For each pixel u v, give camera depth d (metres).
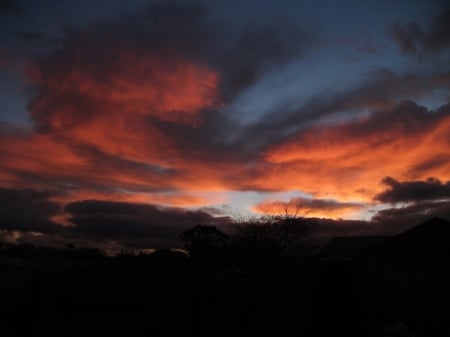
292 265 16.45
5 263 23.05
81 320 6.79
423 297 14.52
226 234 40.50
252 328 10.25
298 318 12.60
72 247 38.16
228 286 16.16
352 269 15.47
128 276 24.55
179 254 38.31
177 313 8.26
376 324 14.72
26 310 19.36
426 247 20.66
